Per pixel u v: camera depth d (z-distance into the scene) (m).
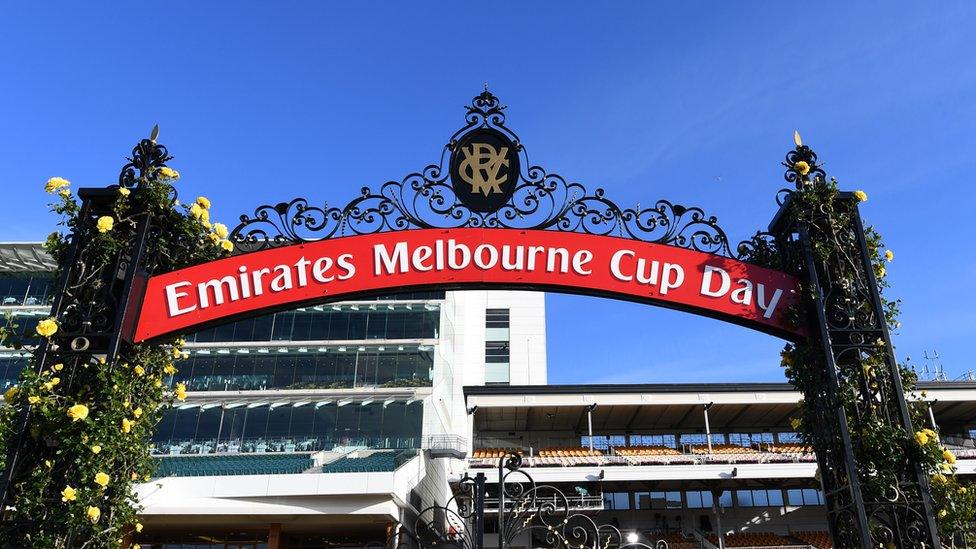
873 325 6.15
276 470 29.70
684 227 6.72
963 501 5.41
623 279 6.50
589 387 32.84
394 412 33.97
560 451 34.50
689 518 32.94
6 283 38.44
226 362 35.84
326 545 30.59
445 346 39.81
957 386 31.45
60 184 6.16
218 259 6.42
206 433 33.44
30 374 5.42
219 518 25.78
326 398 34.50
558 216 6.69
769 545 29.98
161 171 6.45
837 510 5.74
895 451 5.55
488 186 6.79
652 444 36.44
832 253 6.43
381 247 6.56
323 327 37.12
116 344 5.69
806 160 6.81
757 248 6.76
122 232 6.19
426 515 31.81
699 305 6.41
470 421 32.50
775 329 6.38
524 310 52.03
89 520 5.26
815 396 6.20
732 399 32.16
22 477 5.29
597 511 31.86
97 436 5.42
